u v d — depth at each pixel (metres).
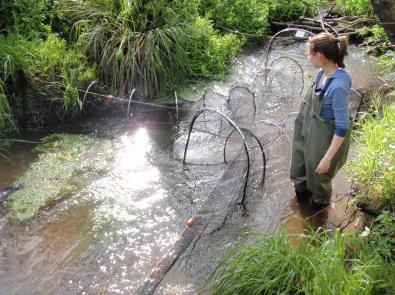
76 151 5.38
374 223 3.89
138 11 6.67
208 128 5.54
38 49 5.99
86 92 5.86
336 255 3.20
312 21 8.50
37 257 3.95
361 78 6.88
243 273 3.29
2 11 6.23
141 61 6.27
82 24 6.52
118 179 4.90
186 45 6.75
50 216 4.41
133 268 3.82
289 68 7.05
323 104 3.66
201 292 3.51
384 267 3.20
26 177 4.94
